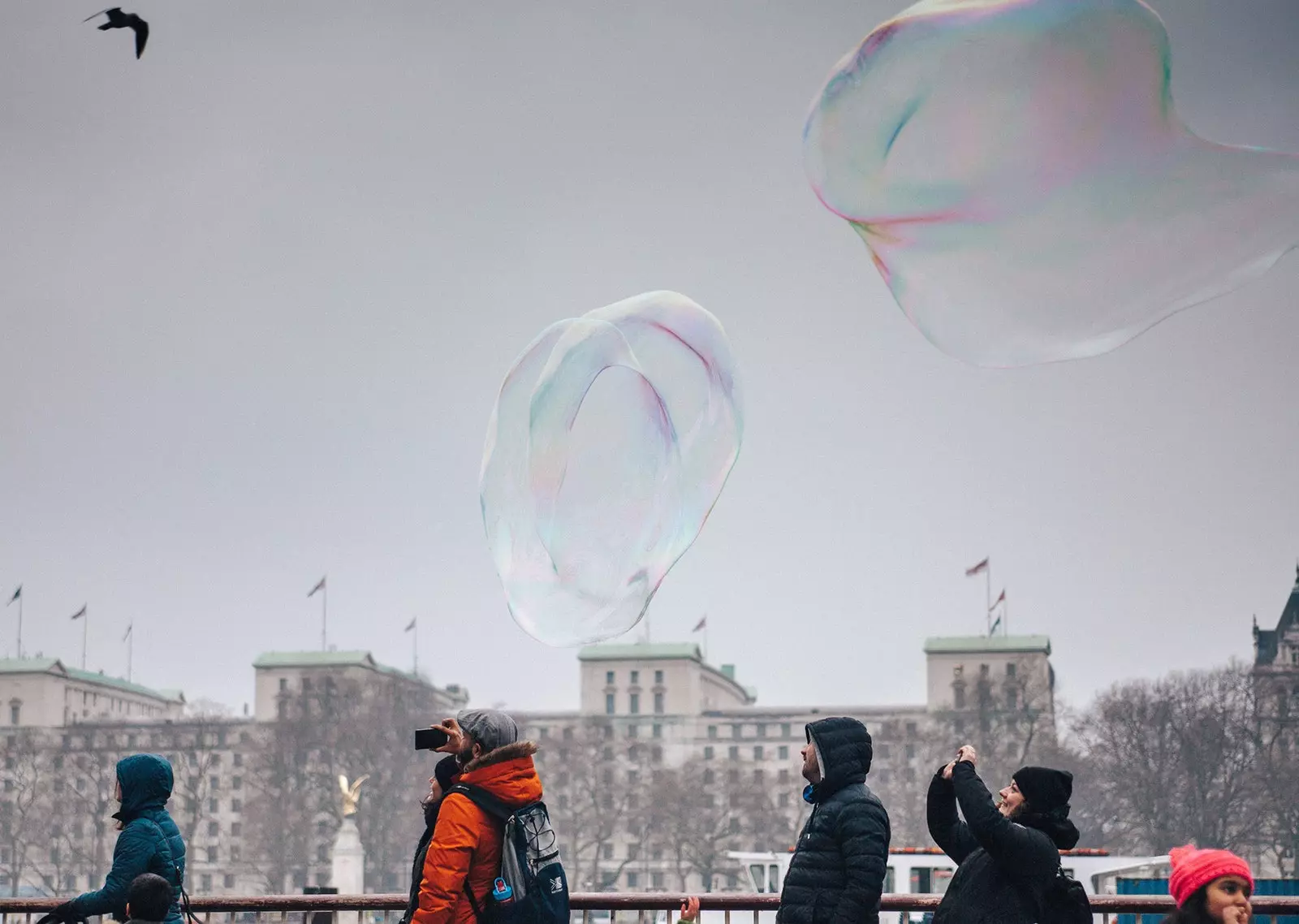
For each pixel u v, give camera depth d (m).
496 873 9.12
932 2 12.91
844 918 9.40
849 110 13.32
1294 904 12.91
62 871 156.62
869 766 9.98
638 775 169.88
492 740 9.43
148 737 165.25
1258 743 119.00
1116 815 122.88
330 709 151.75
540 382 14.91
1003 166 12.73
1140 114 12.45
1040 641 160.12
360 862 92.50
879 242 13.28
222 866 162.50
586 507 14.59
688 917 12.34
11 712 174.00
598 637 13.83
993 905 9.49
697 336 14.96
